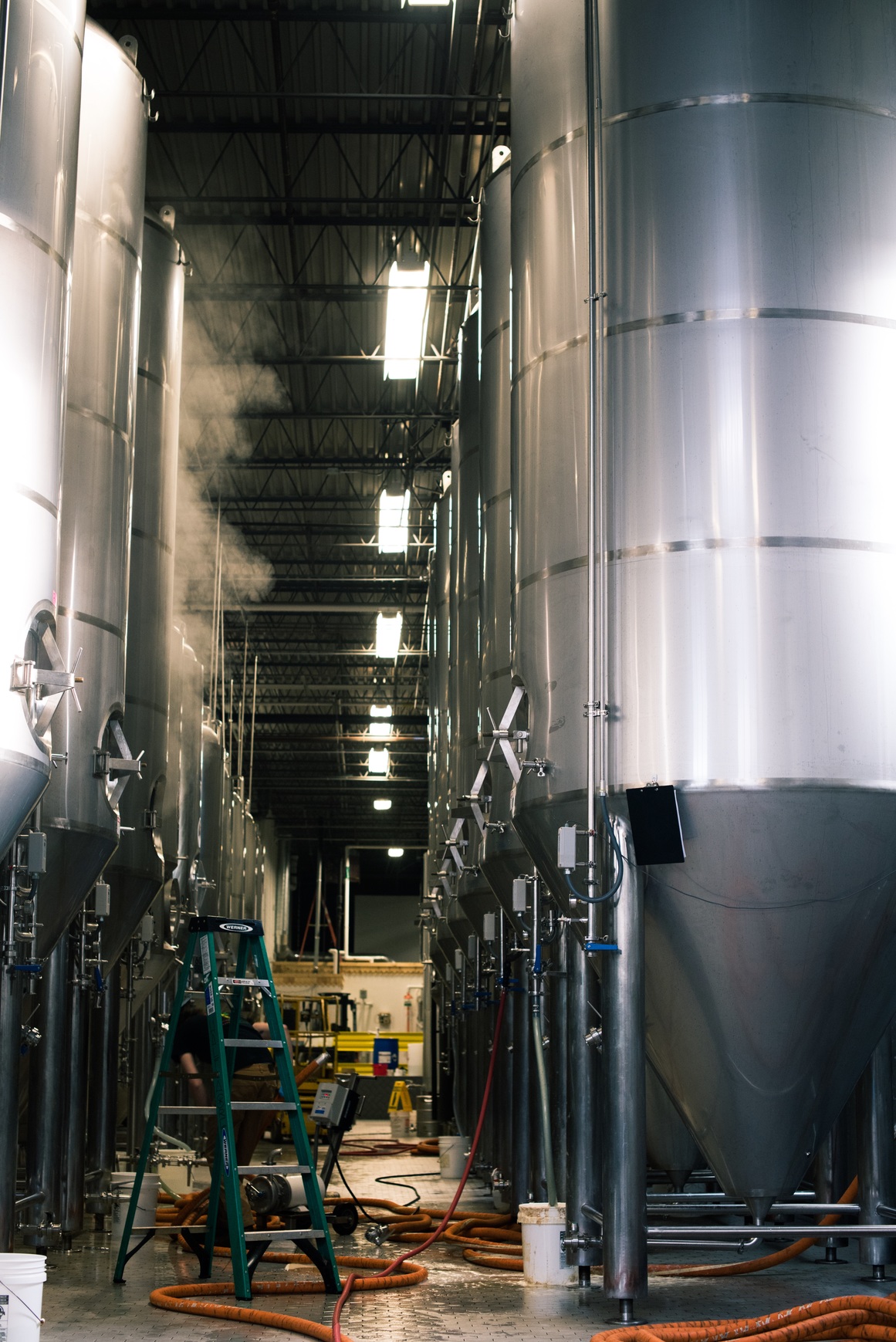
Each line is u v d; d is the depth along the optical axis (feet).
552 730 21.72
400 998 143.74
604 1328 19.84
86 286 28.60
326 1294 22.99
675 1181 29.01
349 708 122.21
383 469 78.23
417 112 51.88
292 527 86.07
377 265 61.87
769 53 21.39
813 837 19.35
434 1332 19.62
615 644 20.63
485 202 38.63
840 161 21.21
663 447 20.65
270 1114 63.16
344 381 70.59
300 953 150.51
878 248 21.16
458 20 45.01
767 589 19.80
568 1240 23.15
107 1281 24.43
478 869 39.93
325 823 150.82
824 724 19.44
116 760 26.48
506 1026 38.34
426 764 131.13
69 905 26.27
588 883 20.21
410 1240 30.09
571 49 23.65
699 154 21.24
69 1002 30.86
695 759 19.56
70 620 26.76
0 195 18.93
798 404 20.31
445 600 59.77
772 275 20.67
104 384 28.58
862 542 20.11
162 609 36.06
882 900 19.98
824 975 20.21
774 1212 22.08
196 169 55.98
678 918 20.15
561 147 23.44
